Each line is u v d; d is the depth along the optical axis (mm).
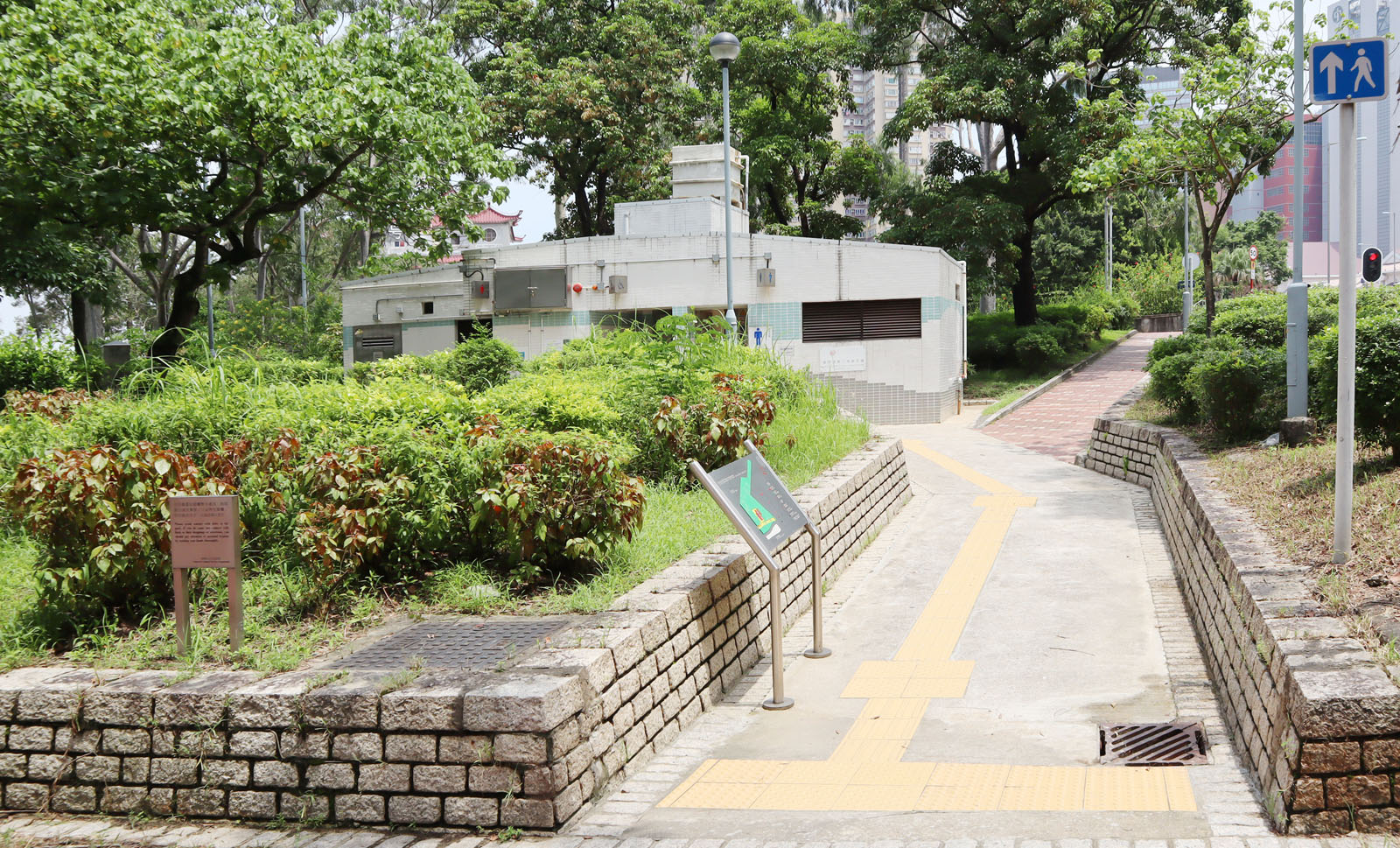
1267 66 15938
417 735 4457
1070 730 5543
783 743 5523
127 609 6066
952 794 4613
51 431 8156
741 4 36688
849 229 39250
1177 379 13227
